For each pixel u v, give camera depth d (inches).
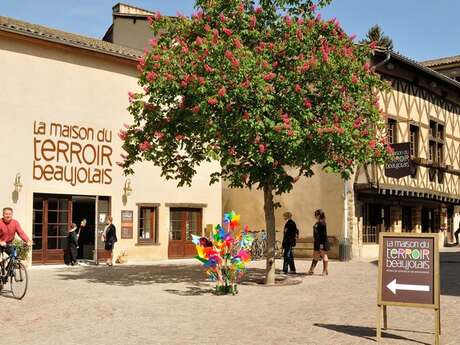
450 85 1054.4
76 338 302.8
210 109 481.1
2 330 324.2
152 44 521.3
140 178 810.8
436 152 1028.5
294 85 495.5
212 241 476.1
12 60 694.5
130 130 543.8
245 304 415.5
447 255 890.7
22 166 697.0
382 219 924.0
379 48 855.1
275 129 463.2
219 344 286.2
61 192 730.2
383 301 288.7
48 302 419.5
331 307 401.7
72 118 746.2
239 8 516.4
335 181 860.0
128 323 343.3
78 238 776.9
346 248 822.5
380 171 839.1
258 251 854.5
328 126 481.1
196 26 530.3
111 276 600.4
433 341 289.4
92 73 769.6
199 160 542.9
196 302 424.2
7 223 451.5
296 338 298.2
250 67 472.1
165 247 833.5
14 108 693.9
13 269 445.7
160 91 504.7
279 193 530.9
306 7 542.6
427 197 938.7
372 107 526.9
